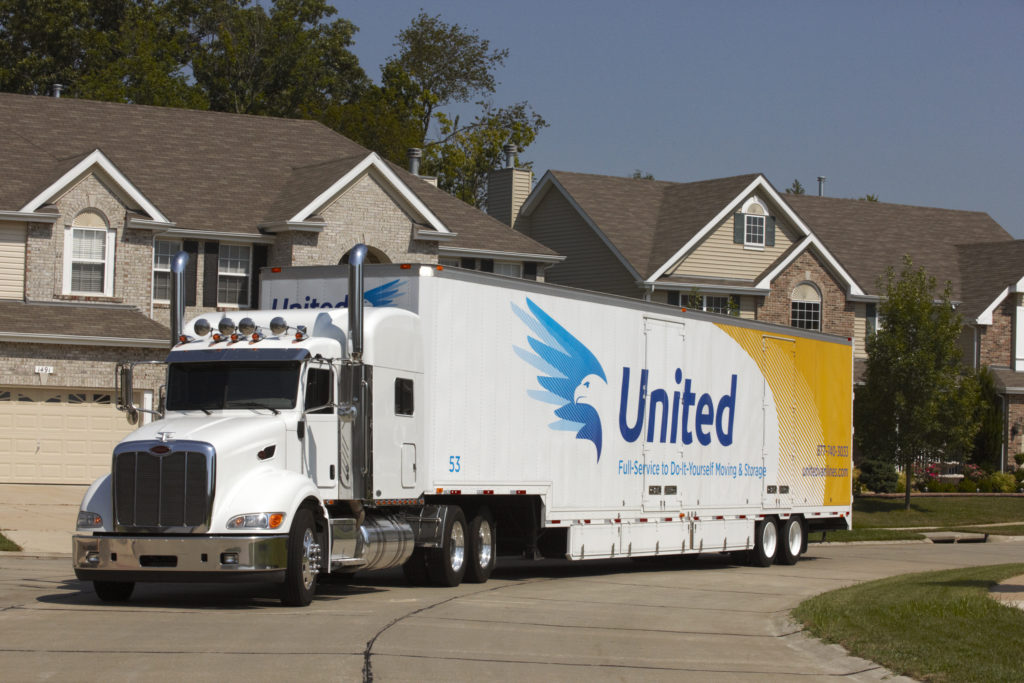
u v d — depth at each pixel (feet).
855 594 139.33
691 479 178.60
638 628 112.88
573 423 157.28
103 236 263.70
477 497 148.56
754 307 364.99
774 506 196.13
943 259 424.87
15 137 283.59
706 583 161.27
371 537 128.47
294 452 120.37
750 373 191.93
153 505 112.47
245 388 122.83
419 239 288.92
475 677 84.74
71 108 303.48
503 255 310.45
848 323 378.53
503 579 158.71
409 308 137.39
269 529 112.78
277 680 80.23
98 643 92.27
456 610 119.03
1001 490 364.38
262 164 306.35
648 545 169.78
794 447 202.39
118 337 252.01
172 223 268.82
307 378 122.62
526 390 150.30
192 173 294.25
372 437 126.62
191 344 126.93
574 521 157.07
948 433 315.17
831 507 212.23
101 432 253.85
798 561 211.61
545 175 386.93
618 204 379.76
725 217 361.51
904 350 315.37
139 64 489.26
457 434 140.46
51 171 271.69
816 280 372.79
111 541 112.57
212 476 111.96
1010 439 392.88
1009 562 210.59
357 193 283.18
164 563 111.96
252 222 283.18
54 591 127.03
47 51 487.61
